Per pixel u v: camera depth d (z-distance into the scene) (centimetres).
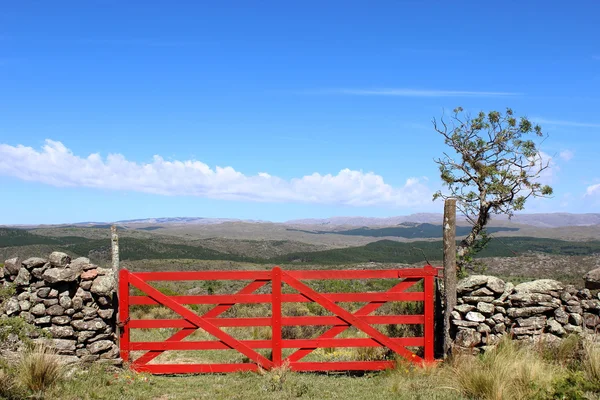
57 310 905
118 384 843
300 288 980
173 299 962
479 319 963
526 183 1580
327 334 988
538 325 962
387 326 1298
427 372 923
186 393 829
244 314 1886
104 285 920
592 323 955
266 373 943
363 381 923
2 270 935
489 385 776
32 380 771
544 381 756
